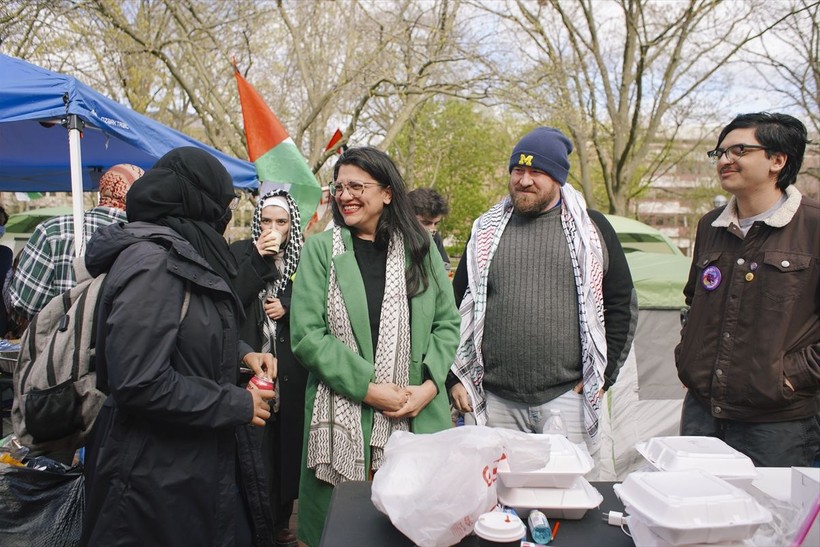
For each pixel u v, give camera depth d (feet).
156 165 6.19
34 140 17.19
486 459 4.51
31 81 10.67
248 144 15.05
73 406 6.86
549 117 34.17
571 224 8.14
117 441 5.42
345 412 7.09
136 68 32.50
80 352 6.86
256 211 9.78
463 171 88.43
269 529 6.59
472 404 8.29
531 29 45.52
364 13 32.14
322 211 22.49
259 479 6.51
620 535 4.54
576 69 42.50
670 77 45.98
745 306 6.97
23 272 10.07
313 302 7.34
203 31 28.27
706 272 7.47
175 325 5.37
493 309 8.25
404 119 33.55
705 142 57.11
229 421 5.55
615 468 12.23
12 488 7.44
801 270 6.70
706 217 7.87
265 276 9.04
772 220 6.84
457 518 4.32
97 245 5.68
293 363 9.16
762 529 4.34
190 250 5.65
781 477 5.18
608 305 8.32
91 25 26.81
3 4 22.15
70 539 7.54
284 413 9.04
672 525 3.86
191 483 5.52
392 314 7.40
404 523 4.34
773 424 6.85
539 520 4.48
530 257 8.16
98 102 11.43
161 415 5.26
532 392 8.00
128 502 5.35
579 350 7.98
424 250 7.75
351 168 7.52
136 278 5.30
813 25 36.29
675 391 12.87
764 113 7.00
